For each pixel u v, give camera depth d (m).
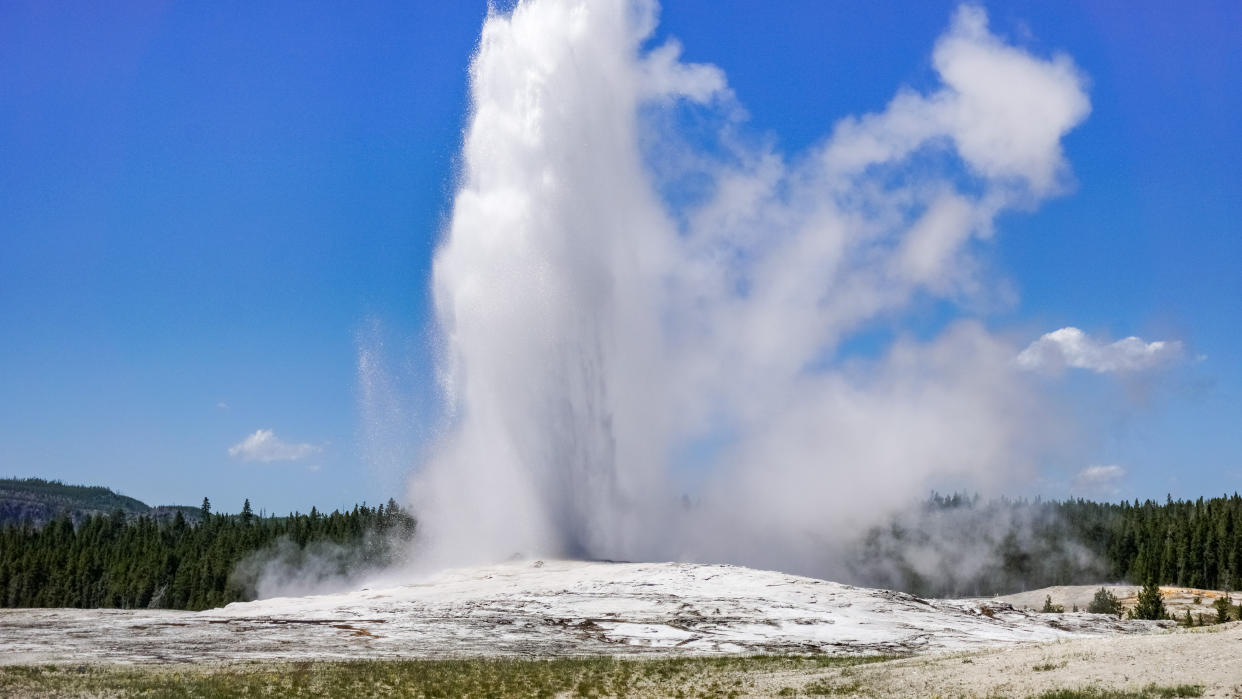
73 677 32.47
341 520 149.38
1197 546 162.62
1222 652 30.19
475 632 49.81
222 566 141.38
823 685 33.16
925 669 34.22
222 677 33.50
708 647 46.56
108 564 151.12
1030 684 29.92
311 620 53.47
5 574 146.62
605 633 50.09
